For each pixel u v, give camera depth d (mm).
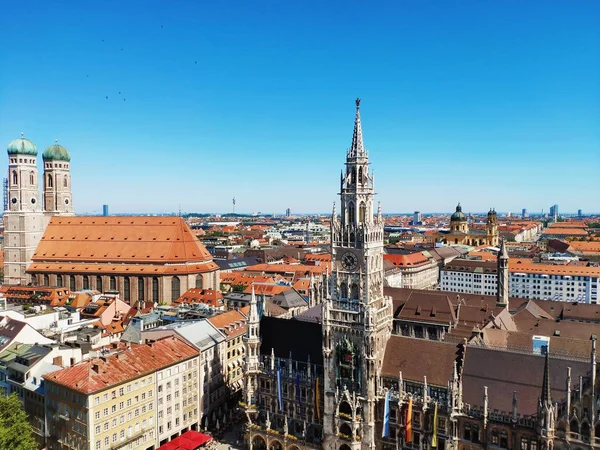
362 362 99188
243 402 119250
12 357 120188
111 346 127438
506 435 85688
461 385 92562
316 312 158875
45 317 155625
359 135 101688
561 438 80562
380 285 104562
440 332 151250
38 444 105438
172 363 114500
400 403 95625
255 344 117812
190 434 111938
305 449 106250
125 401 103562
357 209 100375
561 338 108938
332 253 103188
